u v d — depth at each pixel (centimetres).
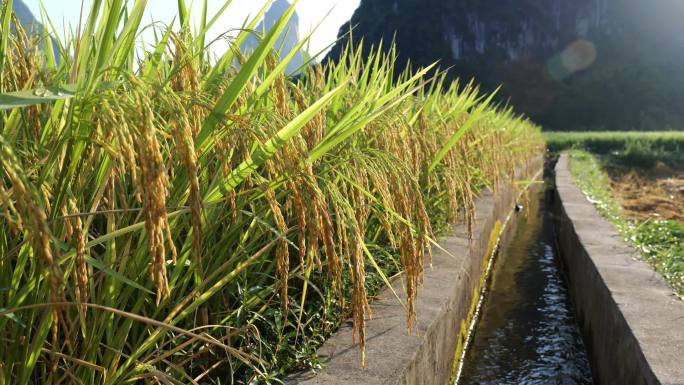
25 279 170
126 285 183
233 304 248
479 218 643
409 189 221
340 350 260
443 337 343
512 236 995
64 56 194
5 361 156
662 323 349
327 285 286
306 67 308
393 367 242
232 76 195
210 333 228
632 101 10744
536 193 1576
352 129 190
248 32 173
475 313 549
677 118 10319
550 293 664
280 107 180
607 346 407
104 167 151
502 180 880
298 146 158
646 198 1184
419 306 333
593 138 2983
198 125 162
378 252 365
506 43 12688
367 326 291
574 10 13388
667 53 11706
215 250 222
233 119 149
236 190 218
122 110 112
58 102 138
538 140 2270
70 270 144
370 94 286
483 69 12100
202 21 209
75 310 169
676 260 493
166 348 219
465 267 448
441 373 348
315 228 158
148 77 167
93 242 140
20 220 101
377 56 336
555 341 519
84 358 160
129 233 162
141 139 109
